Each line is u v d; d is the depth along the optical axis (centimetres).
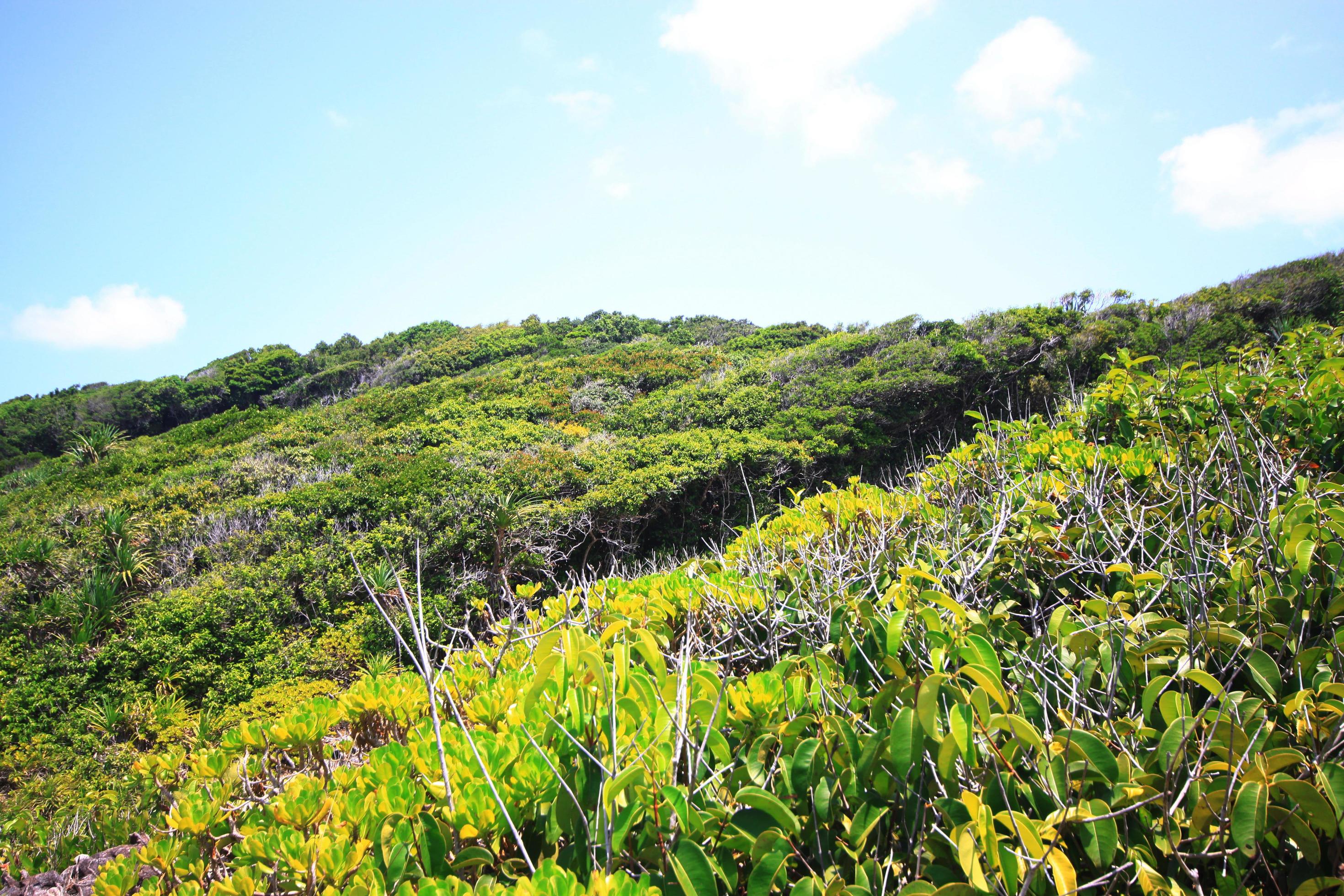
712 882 124
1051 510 257
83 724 755
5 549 1066
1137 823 134
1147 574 193
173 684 814
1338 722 142
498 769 162
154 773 303
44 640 898
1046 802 138
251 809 206
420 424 1752
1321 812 120
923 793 145
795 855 141
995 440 390
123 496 1312
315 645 870
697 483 1275
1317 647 164
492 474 1205
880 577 246
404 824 151
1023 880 120
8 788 690
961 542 273
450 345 3816
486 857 146
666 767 149
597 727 163
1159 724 165
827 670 187
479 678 255
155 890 167
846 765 154
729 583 289
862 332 2145
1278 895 125
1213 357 1267
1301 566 173
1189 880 132
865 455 1492
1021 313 1806
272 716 719
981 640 160
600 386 2150
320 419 2084
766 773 165
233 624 887
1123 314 1784
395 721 253
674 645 277
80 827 463
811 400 1636
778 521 398
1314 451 314
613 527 1150
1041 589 252
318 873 150
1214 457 255
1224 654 177
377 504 1116
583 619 284
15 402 3803
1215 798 128
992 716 142
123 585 1005
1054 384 1532
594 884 120
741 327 4028
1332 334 400
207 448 1912
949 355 1590
